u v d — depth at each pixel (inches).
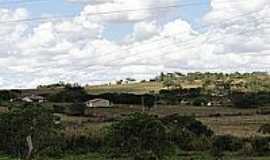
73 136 3609.7
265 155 3513.8
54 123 3467.0
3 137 3344.0
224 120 5841.5
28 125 3272.6
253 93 7844.5
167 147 3211.1
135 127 3181.6
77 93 7421.3
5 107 4512.8
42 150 3388.3
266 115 6309.1
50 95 7253.9
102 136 3604.8
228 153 3599.9
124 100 7145.7
